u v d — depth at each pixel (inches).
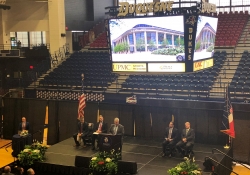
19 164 508.1
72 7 1031.6
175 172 421.4
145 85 742.5
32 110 691.4
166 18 480.7
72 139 615.8
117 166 453.4
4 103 713.6
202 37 497.7
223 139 561.9
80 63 915.4
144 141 596.7
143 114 618.5
